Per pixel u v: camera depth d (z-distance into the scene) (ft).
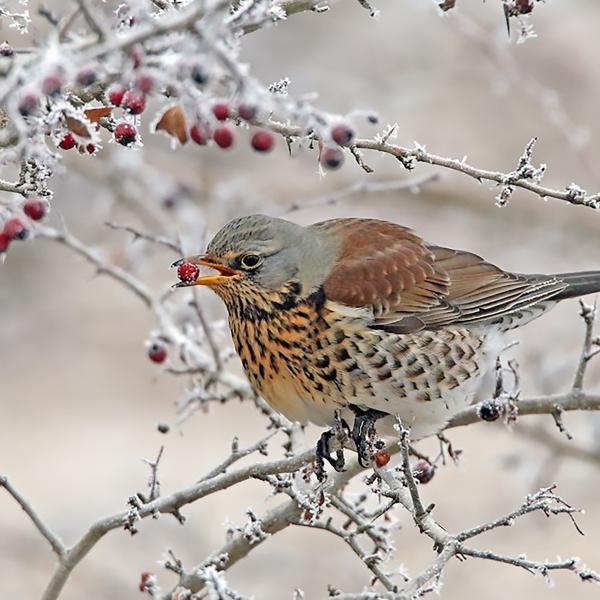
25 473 54.49
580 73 61.00
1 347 61.21
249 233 30.99
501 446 53.78
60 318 61.93
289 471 26.81
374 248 32.12
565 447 40.14
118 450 56.95
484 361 32.73
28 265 60.23
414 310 31.45
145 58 18.84
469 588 47.44
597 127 60.70
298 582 46.37
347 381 30.83
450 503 50.75
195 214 48.16
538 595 47.34
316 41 61.05
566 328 50.62
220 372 33.42
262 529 27.37
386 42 61.26
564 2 61.05
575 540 49.06
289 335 30.91
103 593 46.83
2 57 21.76
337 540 48.14
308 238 31.86
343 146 21.77
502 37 50.42
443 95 61.00
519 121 60.70
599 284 34.32
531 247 55.93
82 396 60.44
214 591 23.02
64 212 55.62
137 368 61.98
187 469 55.26
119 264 43.98
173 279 54.44
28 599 46.68
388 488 26.27
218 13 18.42
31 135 20.74
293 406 31.96
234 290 31.30
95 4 21.74
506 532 49.57
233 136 22.82
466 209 57.21
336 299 30.91
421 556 48.32
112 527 27.50
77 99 22.33
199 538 48.62
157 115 23.04
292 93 58.34
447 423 32.01
